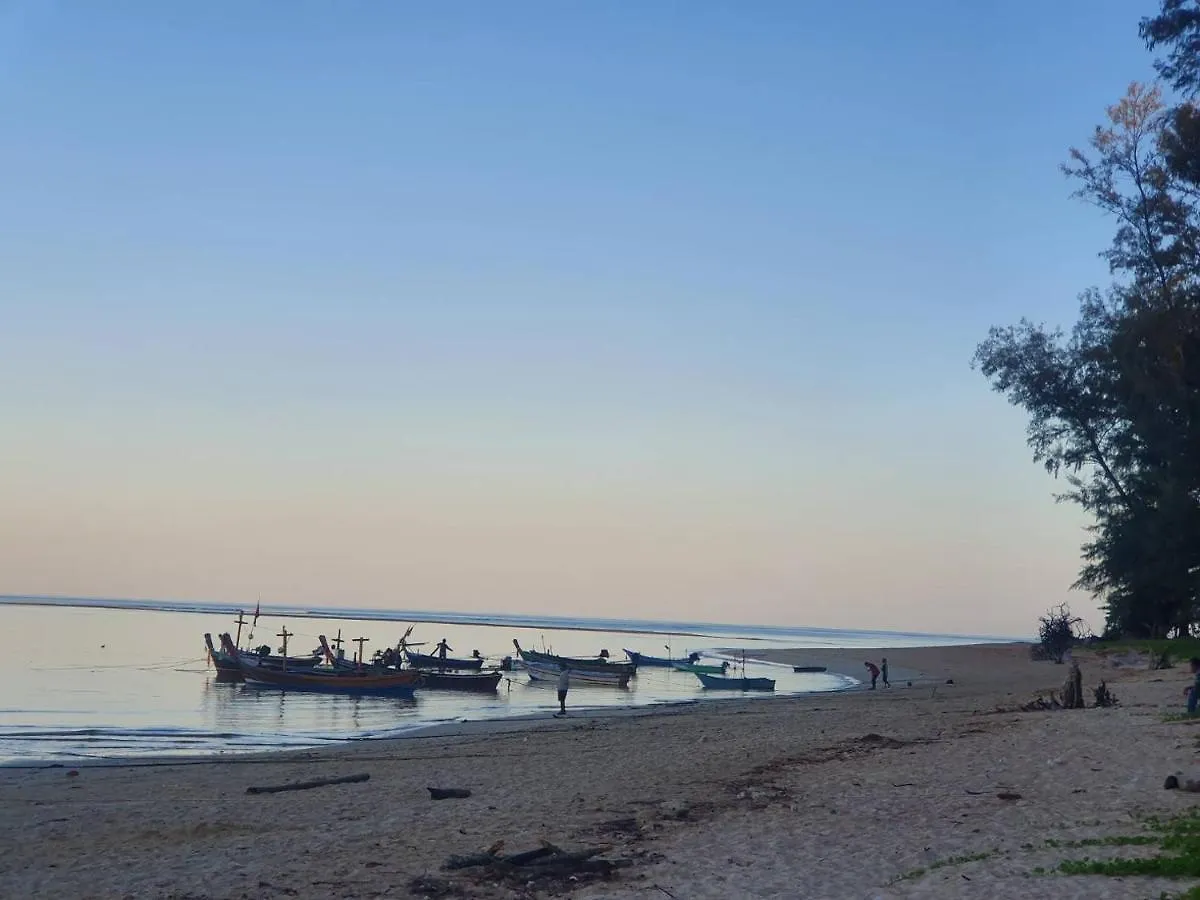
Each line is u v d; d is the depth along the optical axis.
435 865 17.30
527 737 39.62
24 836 21.50
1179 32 40.34
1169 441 55.19
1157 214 48.09
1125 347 52.78
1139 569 65.12
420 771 29.69
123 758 36.34
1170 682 45.56
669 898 14.45
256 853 18.77
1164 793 18.42
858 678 94.12
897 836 17.23
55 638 134.25
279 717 54.62
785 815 19.89
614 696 73.56
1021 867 14.18
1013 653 129.62
